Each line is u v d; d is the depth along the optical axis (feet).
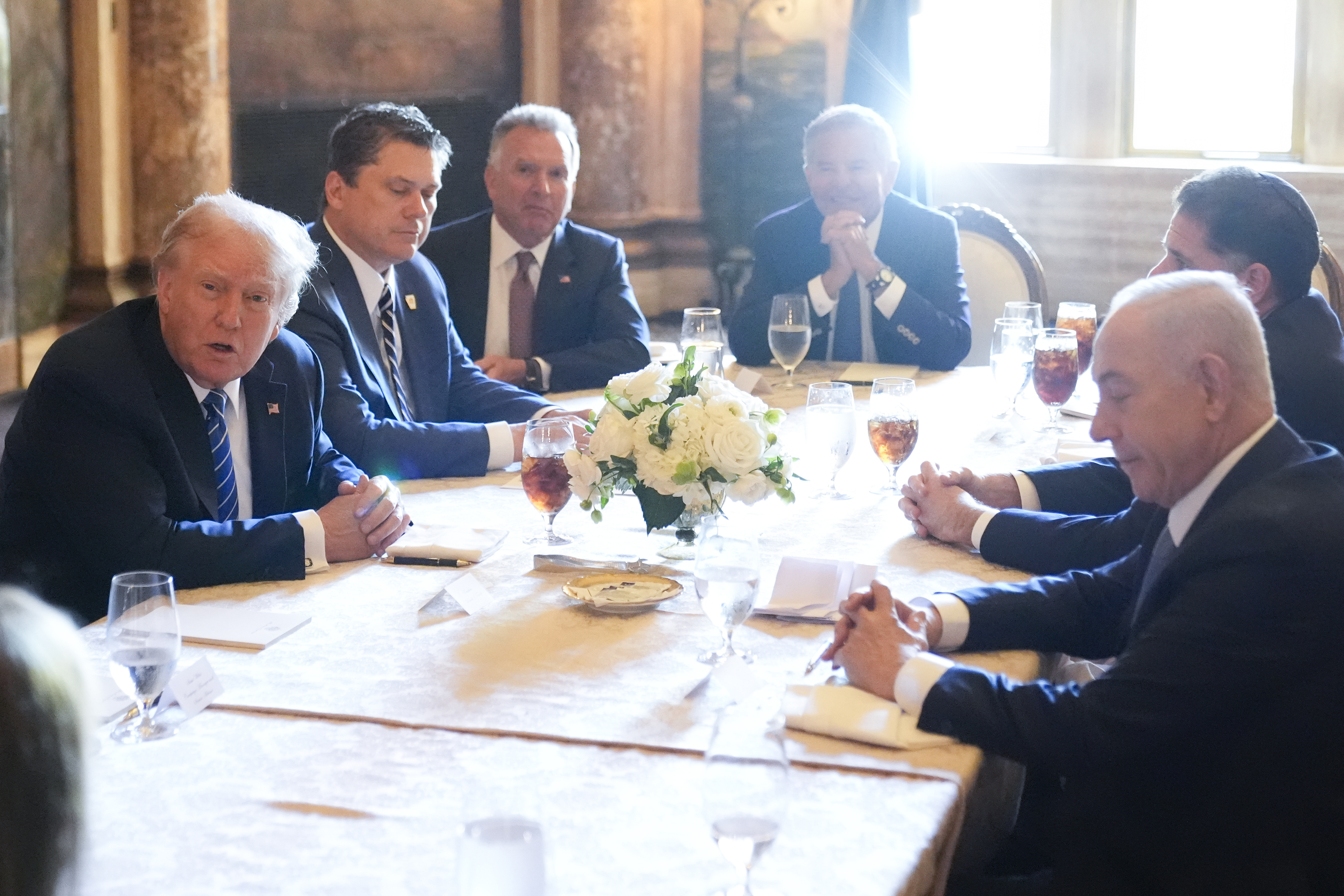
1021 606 5.60
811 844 3.90
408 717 4.75
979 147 21.93
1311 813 4.59
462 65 19.04
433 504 7.64
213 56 15.44
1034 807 5.47
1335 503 4.61
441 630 5.64
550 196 11.25
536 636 5.57
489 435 8.36
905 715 4.76
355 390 8.45
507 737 4.61
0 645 2.30
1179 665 4.54
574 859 3.78
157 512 6.41
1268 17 19.85
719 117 20.95
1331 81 19.27
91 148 15.03
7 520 6.75
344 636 5.58
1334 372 7.41
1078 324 10.96
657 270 21.43
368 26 17.61
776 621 5.81
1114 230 20.63
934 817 4.08
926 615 5.42
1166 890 4.72
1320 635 4.50
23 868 2.27
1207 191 7.61
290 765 4.40
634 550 6.67
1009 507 7.22
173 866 3.76
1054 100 21.12
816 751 4.53
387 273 9.48
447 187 19.27
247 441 7.38
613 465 6.24
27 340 14.29
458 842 3.22
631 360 11.15
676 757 4.46
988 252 13.73
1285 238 7.47
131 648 4.48
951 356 11.50
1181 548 4.78
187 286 6.64
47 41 14.34
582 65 20.04
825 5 20.24
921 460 8.46
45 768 2.29
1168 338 4.85
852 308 11.93
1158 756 4.67
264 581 6.35
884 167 12.00
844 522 7.25
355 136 8.92
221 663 5.27
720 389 6.31
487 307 11.49
